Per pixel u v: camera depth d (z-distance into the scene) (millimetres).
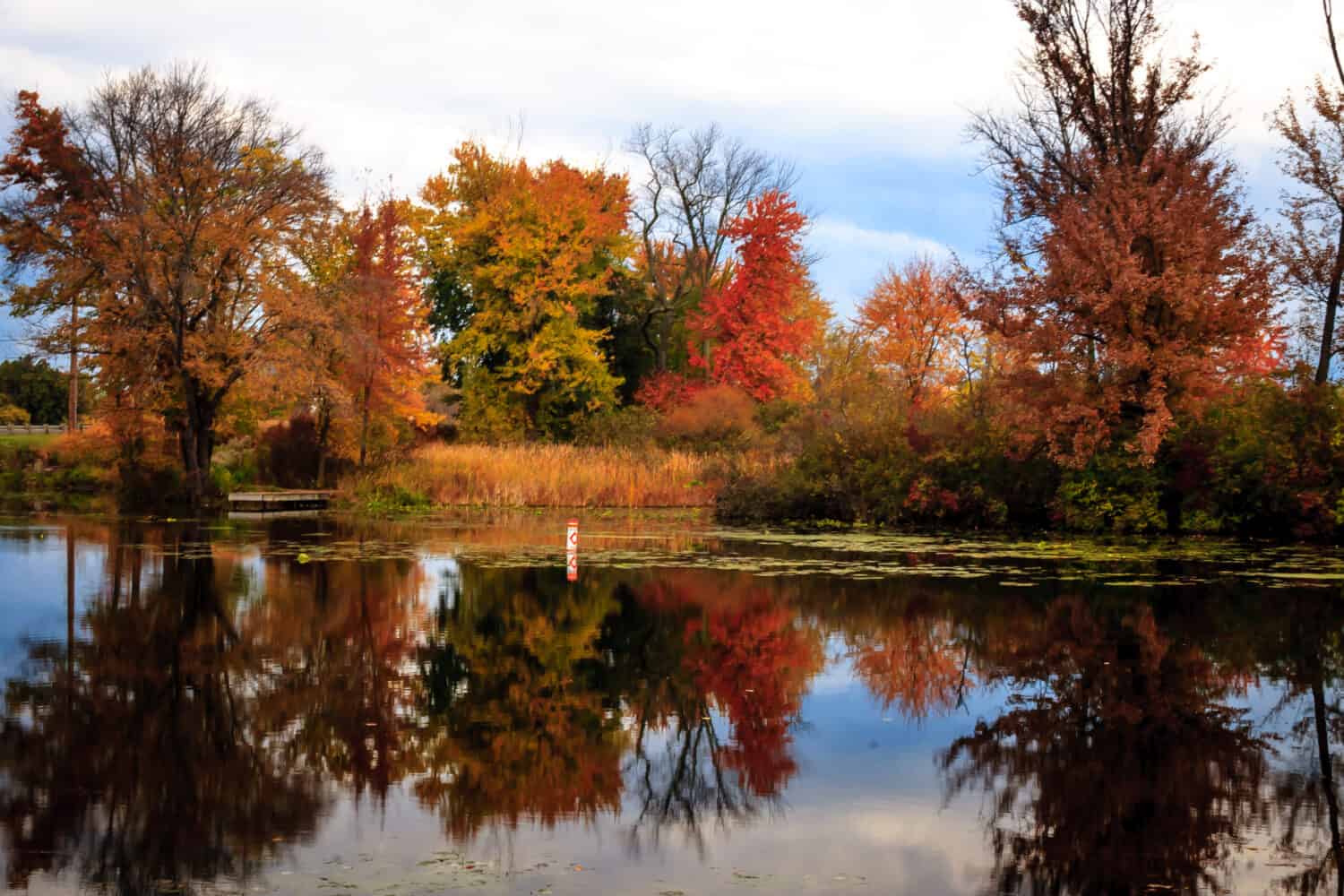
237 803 7086
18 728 8758
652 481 37344
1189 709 9609
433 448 42438
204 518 31000
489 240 51938
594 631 13250
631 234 60875
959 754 8227
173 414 37469
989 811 6984
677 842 6434
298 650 11930
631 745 8492
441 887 5715
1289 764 7965
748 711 9516
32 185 34000
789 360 60750
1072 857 6223
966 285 27578
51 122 33500
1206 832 6621
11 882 5789
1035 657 11781
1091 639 12781
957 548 23234
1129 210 25469
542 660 11570
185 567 18844
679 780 7613
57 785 7398
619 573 18500
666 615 14375
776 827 6695
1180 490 27016
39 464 45781
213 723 8961
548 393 51000
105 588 16328
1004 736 8734
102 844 6328
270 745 8352
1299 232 29156
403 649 12086
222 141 35312
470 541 24266
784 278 53625
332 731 8758
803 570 19094
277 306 34969
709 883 5793
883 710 9609
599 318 58219
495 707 9609
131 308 33969
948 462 29406
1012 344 26203
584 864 6090
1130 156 29781
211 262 35438
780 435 40938
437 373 44219
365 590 16266
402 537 25312
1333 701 9867
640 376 58875
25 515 31281
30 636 12625
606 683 10578
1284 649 12195
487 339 50281
